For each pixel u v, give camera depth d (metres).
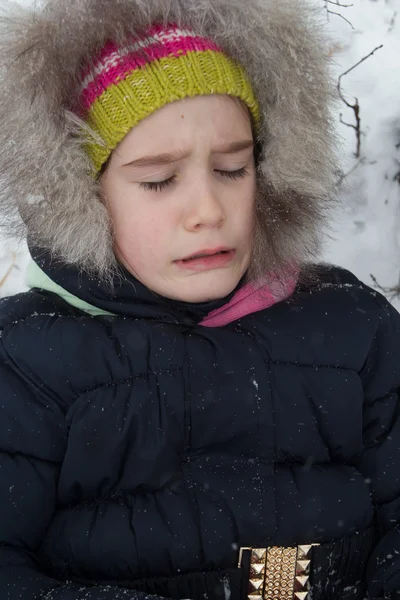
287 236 1.58
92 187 1.42
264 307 1.59
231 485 1.48
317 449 1.55
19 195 1.43
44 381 1.46
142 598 1.34
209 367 1.49
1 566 1.38
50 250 1.51
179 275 1.43
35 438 1.45
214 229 1.39
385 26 2.58
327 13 2.52
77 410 1.46
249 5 1.40
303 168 1.50
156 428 1.46
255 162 1.54
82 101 1.38
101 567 1.44
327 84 1.51
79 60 1.36
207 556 1.45
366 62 2.51
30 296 1.57
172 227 1.39
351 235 2.31
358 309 1.64
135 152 1.35
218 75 1.35
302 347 1.56
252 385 1.50
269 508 1.47
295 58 1.43
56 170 1.38
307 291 1.66
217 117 1.36
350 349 1.59
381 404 1.64
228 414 1.49
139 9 1.34
